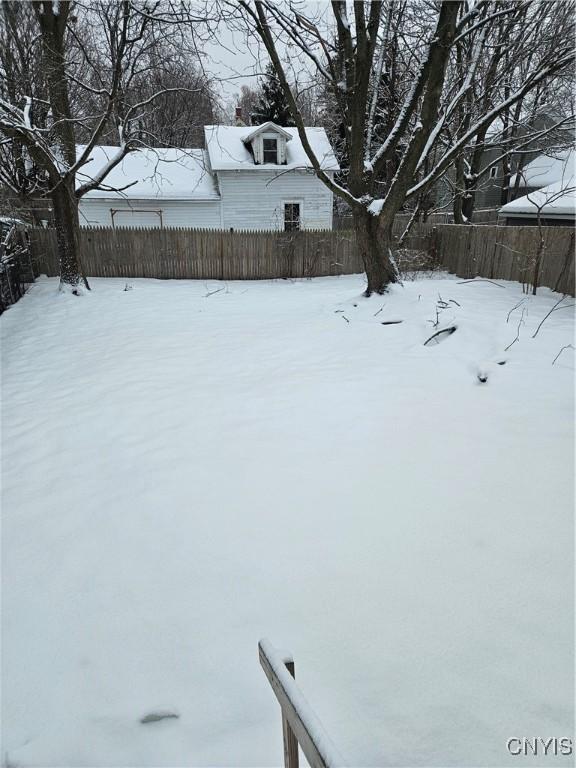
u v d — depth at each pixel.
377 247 8.08
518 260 9.15
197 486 3.36
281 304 9.41
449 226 11.91
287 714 1.16
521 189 20.89
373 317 7.25
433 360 5.40
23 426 4.52
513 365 4.90
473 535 2.67
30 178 12.46
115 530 2.98
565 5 8.52
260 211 17.95
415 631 2.09
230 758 1.69
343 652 2.01
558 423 3.79
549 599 2.21
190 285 12.16
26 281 11.58
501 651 1.97
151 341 6.99
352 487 3.21
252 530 2.86
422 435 3.81
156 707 1.88
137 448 3.96
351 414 4.29
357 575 2.44
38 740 1.81
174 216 17.75
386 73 11.18
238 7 7.12
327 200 18.12
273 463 3.58
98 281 12.31
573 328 5.80
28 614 2.39
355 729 1.68
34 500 3.36
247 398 4.81
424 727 1.68
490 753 1.58
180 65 9.72
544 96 12.38
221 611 2.30
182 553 2.73
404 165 7.57
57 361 6.36
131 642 2.18
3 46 8.91
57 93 9.70
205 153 19.16
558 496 2.95
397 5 9.25
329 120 17.44
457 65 9.20
